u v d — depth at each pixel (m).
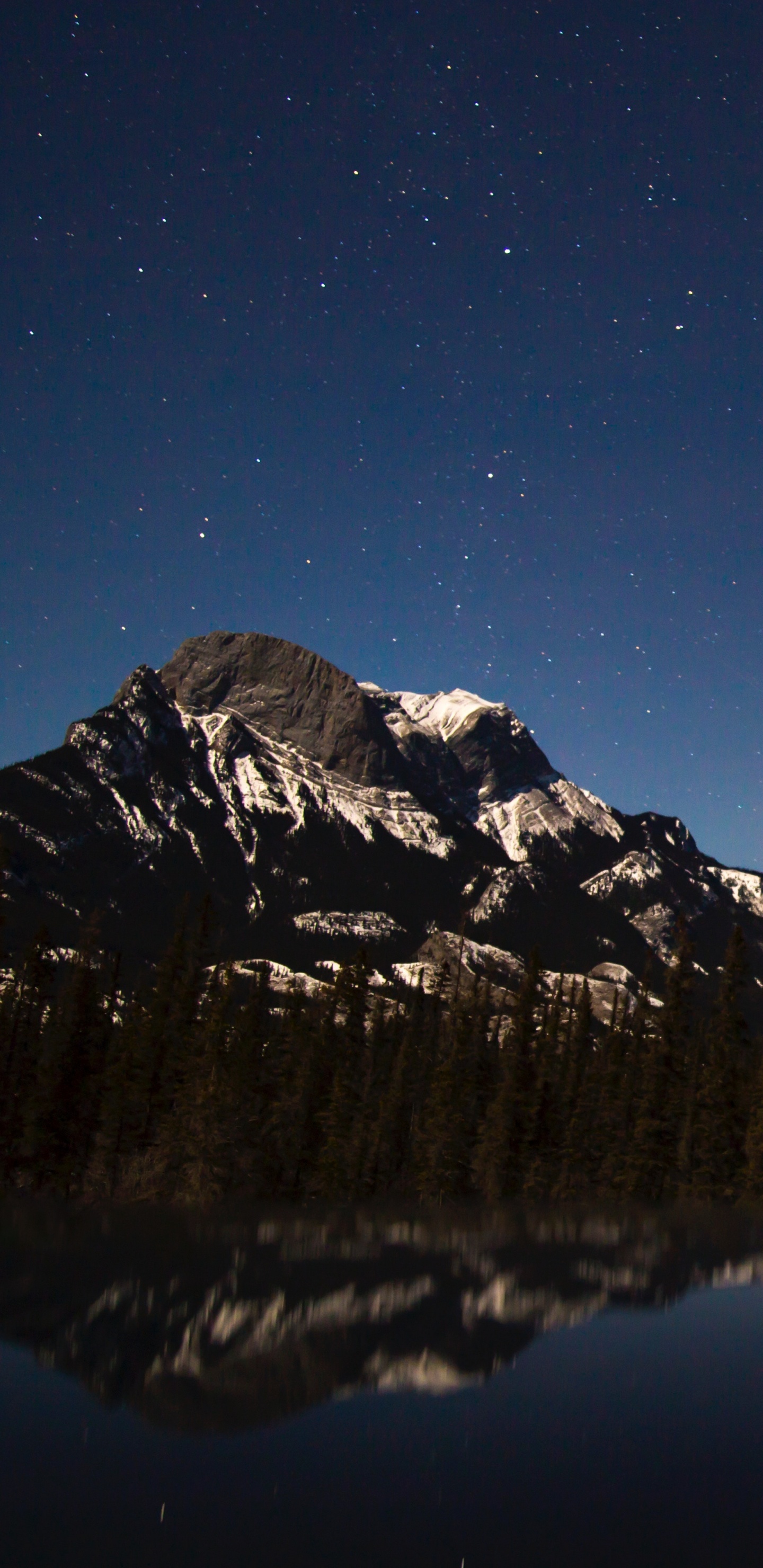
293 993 110.00
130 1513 16.75
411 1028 110.25
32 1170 79.62
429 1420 21.38
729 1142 94.25
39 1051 89.50
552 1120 96.31
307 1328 29.08
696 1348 27.83
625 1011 123.56
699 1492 17.98
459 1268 42.38
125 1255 42.94
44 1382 23.22
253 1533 16.06
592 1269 43.09
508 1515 16.81
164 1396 22.41
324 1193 81.31
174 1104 83.88
